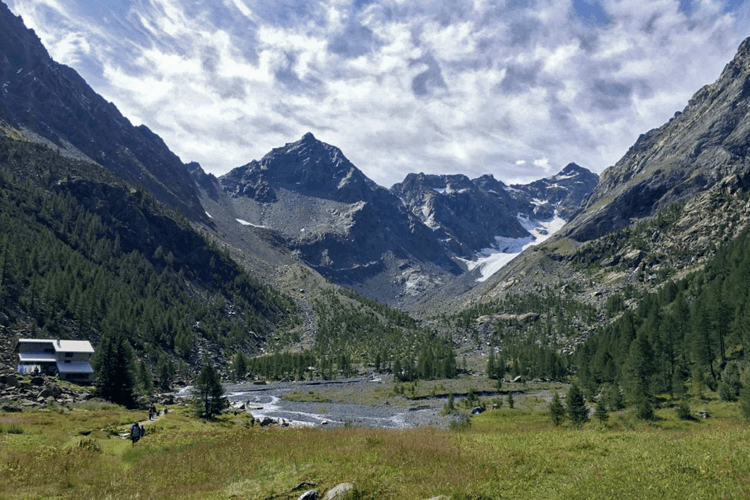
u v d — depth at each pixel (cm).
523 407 10694
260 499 2461
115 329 15200
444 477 2473
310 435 4316
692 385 9588
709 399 8325
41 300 14250
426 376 16375
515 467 2558
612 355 13288
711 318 10375
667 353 10431
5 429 4588
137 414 7131
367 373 18225
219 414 8694
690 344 10481
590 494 2019
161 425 5878
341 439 3862
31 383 8081
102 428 5381
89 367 10706
